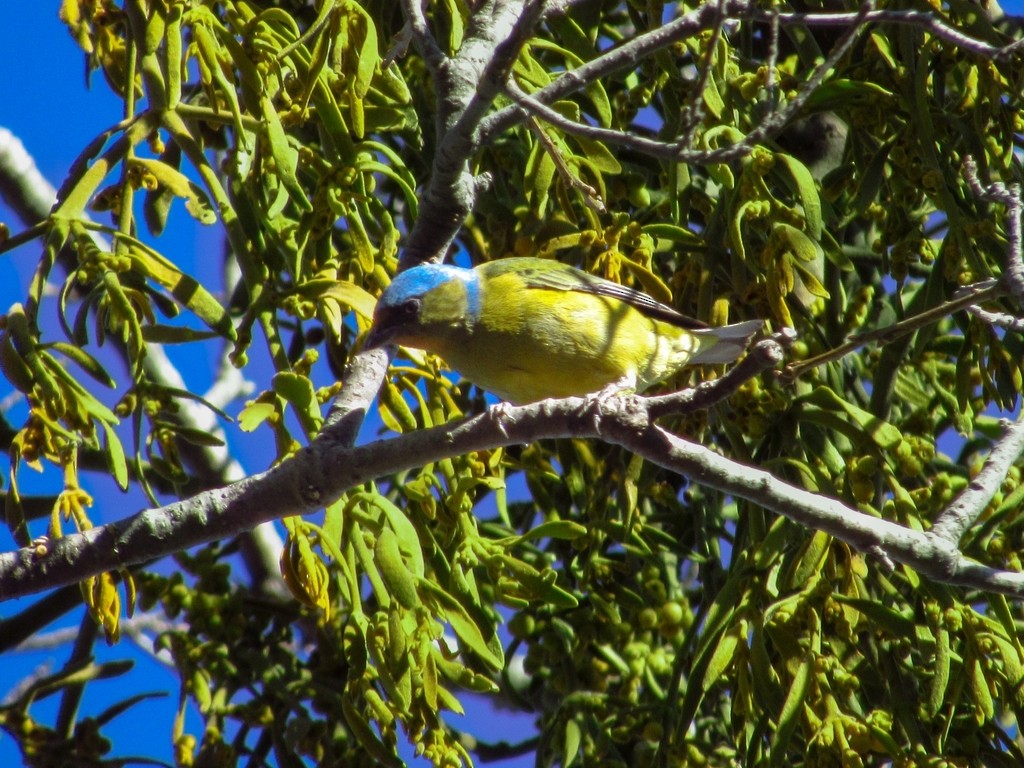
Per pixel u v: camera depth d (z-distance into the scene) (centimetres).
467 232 1305
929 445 1078
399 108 1085
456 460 1039
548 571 1003
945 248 1081
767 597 1024
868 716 1012
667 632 1175
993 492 851
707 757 1095
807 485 1026
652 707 1107
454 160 930
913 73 1088
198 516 838
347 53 1021
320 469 833
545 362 1004
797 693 948
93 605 898
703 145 1036
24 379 909
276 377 905
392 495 1186
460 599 987
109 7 1073
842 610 993
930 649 1009
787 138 1395
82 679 1131
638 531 1146
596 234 1052
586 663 1166
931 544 808
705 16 853
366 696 966
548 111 796
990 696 955
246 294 1268
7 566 833
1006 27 1302
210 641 1120
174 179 998
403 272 989
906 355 1185
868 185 1070
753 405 1076
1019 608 1202
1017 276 762
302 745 1118
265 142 1024
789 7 1198
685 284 1127
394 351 984
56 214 970
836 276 1181
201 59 1023
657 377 1063
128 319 933
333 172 1016
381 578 980
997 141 1127
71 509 886
